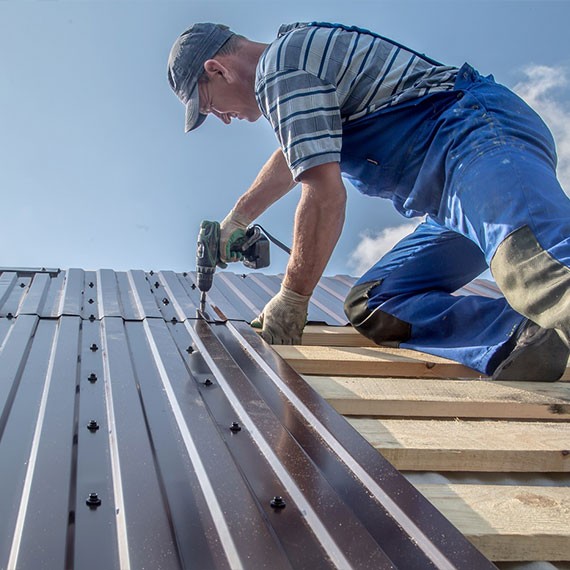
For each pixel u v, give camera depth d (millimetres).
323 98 2688
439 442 2021
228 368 2510
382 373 2854
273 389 2338
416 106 2762
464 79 2771
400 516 1515
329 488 1613
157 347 2750
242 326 3172
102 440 1864
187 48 3023
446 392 2449
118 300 3547
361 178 2977
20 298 3521
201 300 3383
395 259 3285
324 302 4074
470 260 3227
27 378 2340
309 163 2652
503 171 2441
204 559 1335
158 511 1482
